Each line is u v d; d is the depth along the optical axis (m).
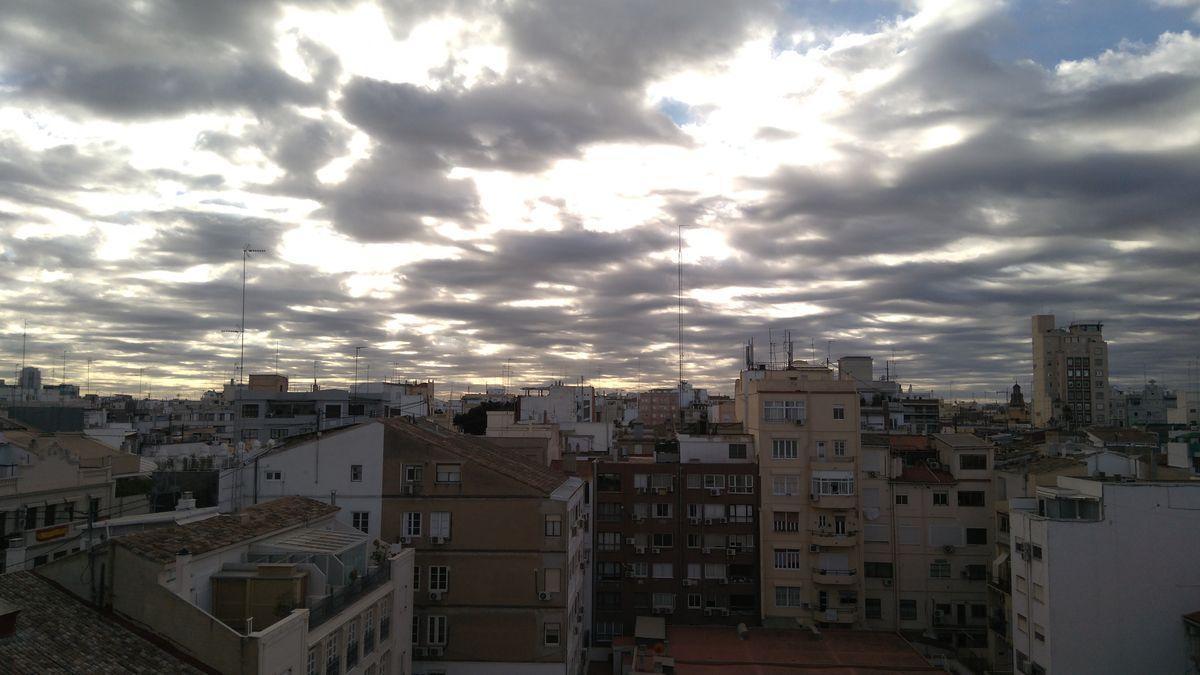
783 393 78.12
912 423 118.06
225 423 133.75
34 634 26.78
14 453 46.91
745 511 77.00
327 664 34.16
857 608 73.69
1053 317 180.75
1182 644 49.72
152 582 29.08
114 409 153.00
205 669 28.05
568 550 50.81
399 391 128.12
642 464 78.19
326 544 38.38
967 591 74.00
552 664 49.81
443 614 50.41
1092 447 80.06
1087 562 51.12
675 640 65.44
